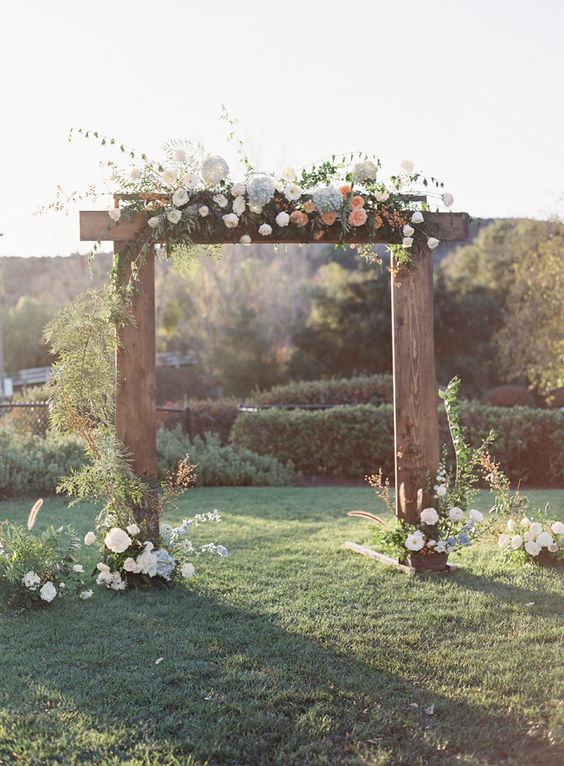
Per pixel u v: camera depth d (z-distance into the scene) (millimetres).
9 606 4547
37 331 31203
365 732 3006
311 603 4672
